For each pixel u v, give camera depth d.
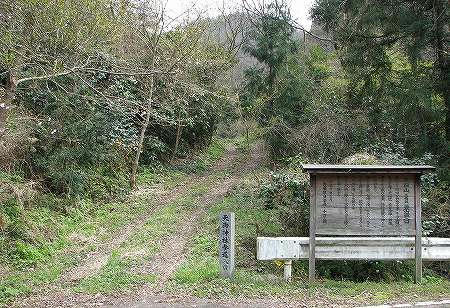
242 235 11.42
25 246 10.18
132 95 17.27
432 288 8.48
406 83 14.90
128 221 13.56
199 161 23.86
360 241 8.95
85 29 9.68
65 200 13.65
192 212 14.26
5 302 7.29
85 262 10.15
